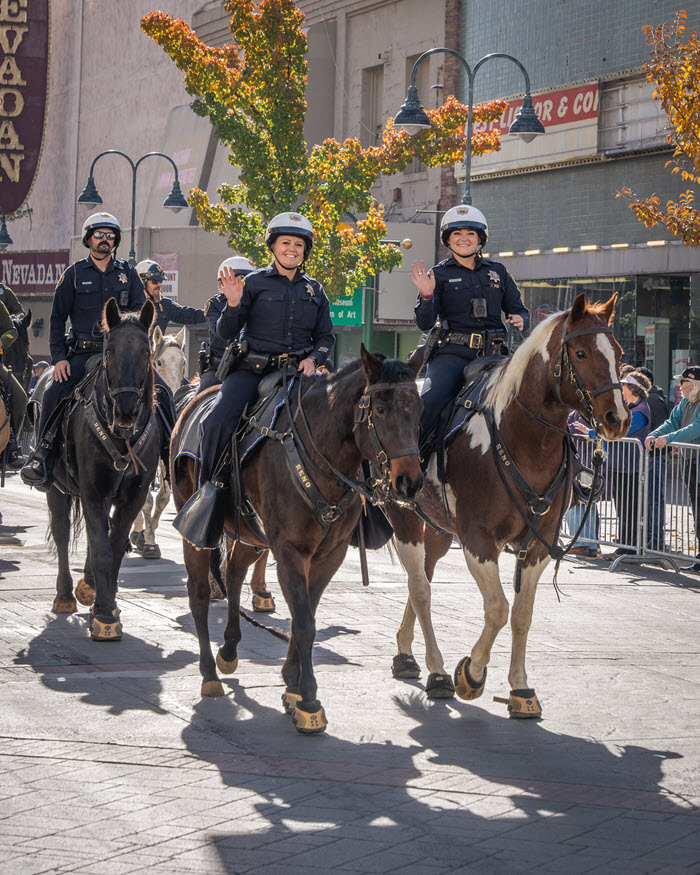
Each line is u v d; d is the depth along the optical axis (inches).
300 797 212.5
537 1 968.9
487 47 1027.9
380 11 1168.2
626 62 887.1
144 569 457.4
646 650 342.0
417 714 271.1
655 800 215.8
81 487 346.0
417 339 1111.0
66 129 2076.8
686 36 835.4
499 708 278.4
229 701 276.8
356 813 205.2
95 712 264.5
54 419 366.3
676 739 255.1
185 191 1476.4
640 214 665.6
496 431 266.8
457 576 466.0
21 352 543.2
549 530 270.2
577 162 932.0
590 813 208.1
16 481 849.5
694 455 497.7
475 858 186.4
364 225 911.0
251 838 192.5
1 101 2049.7
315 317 283.3
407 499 223.1
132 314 328.2
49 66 2098.9
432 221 1082.1
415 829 198.1
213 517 268.4
